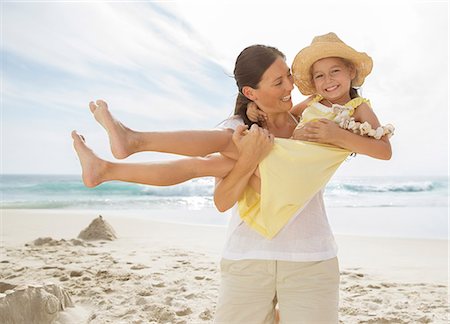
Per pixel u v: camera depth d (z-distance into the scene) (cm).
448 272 650
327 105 290
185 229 1084
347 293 540
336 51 278
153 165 255
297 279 245
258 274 247
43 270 622
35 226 1111
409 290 552
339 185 3006
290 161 245
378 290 552
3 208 1894
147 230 1052
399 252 806
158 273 612
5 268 632
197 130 259
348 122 260
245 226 258
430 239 949
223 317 253
